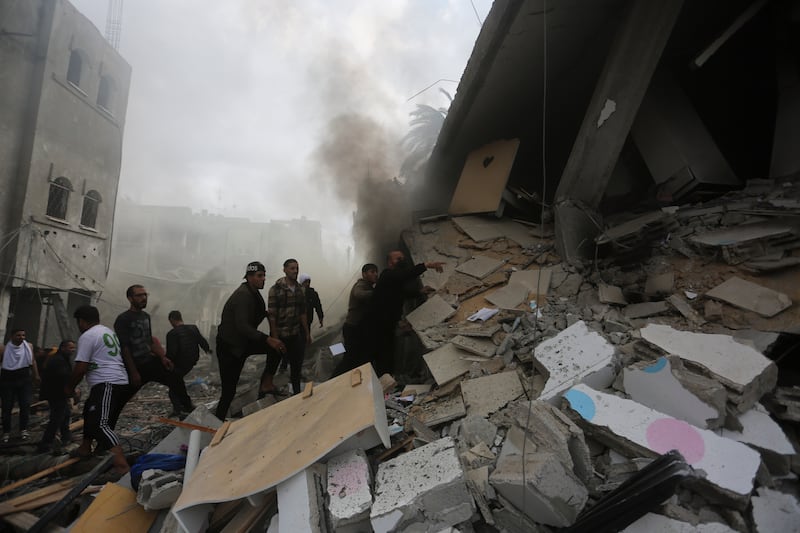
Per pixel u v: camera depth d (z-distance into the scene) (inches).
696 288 177.2
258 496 96.9
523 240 261.4
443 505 83.7
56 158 490.6
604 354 124.7
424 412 151.6
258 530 99.7
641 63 220.1
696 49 284.4
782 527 79.0
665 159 256.4
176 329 238.8
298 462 93.6
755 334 144.3
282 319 180.9
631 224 225.3
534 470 86.0
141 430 207.2
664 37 213.2
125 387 155.9
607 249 232.4
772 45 274.1
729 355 108.9
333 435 97.0
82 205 537.0
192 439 128.4
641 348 126.0
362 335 201.2
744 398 99.1
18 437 231.1
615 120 230.7
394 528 82.8
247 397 209.2
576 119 345.4
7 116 441.7
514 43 263.0
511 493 88.7
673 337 121.0
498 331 182.5
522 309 197.9
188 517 99.2
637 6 218.4
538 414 102.7
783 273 162.9
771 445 93.4
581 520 82.7
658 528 78.9
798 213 177.0
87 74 547.5
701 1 249.4
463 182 323.6
